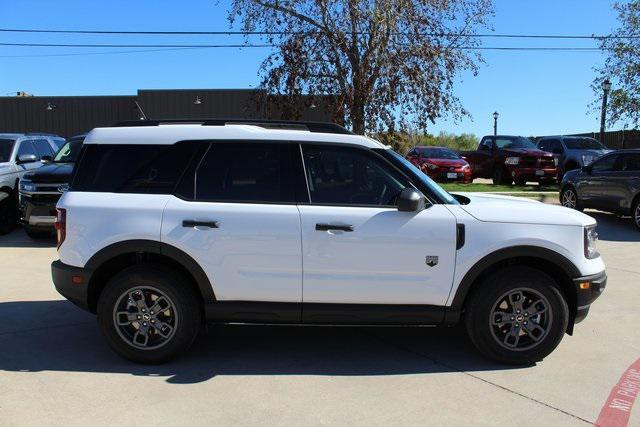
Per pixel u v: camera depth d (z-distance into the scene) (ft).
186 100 101.50
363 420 12.36
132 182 15.47
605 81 79.36
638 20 78.59
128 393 13.61
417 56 61.16
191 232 14.88
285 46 62.03
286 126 16.53
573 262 15.17
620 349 16.97
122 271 15.24
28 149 40.22
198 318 15.44
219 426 12.03
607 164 43.86
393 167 15.52
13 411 12.62
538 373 15.07
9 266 27.55
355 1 58.80
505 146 70.64
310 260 14.87
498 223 15.11
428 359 16.05
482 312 15.26
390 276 14.98
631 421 12.48
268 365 15.51
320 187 15.34
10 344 16.92
